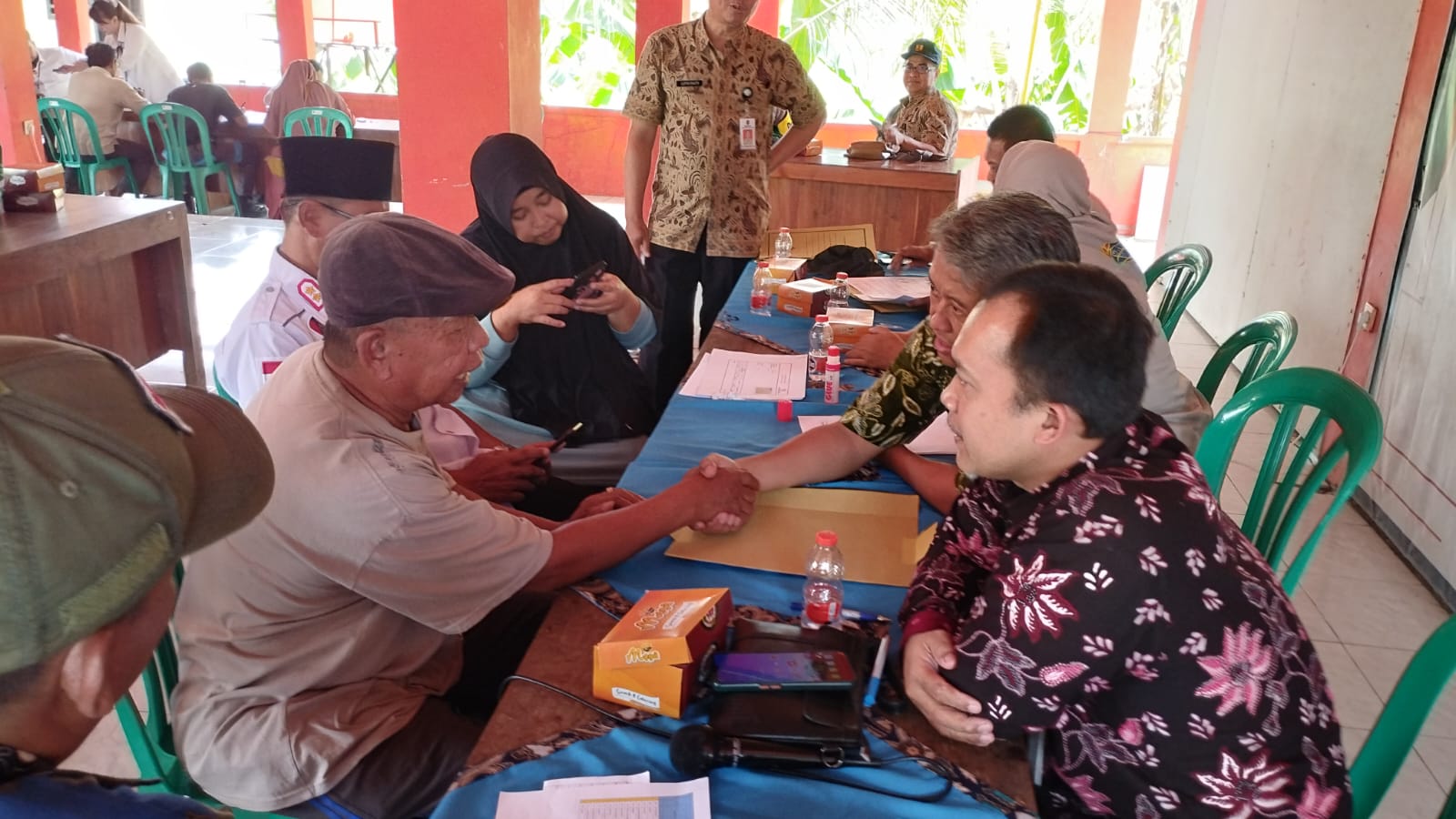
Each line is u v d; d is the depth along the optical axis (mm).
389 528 1276
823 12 9250
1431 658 1140
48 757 600
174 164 7133
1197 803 1032
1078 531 998
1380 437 1575
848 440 1738
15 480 508
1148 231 8539
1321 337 4098
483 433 2238
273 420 1322
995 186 2547
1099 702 1045
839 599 1329
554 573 1387
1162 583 973
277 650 1321
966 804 1007
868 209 4559
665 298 3877
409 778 1310
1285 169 4812
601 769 1035
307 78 7348
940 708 1084
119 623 591
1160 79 8680
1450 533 2842
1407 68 3557
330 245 1334
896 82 9375
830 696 1105
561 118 9117
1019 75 9141
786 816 986
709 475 1577
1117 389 983
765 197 3877
